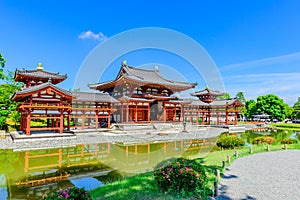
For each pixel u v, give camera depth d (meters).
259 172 11.05
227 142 19.52
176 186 7.84
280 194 8.02
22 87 33.41
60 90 25.66
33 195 9.05
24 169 13.30
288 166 12.32
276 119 69.25
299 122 65.06
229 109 49.09
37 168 13.53
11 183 10.59
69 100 28.02
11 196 8.93
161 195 7.61
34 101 25.30
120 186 8.67
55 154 18.05
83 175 11.78
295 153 16.50
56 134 24.69
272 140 22.45
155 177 8.49
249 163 13.06
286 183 9.28
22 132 27.08
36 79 32.25
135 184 8.87
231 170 11.45
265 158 14.58
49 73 34.12
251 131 42.28
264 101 65.56
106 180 10.73
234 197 7.70
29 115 23.91
